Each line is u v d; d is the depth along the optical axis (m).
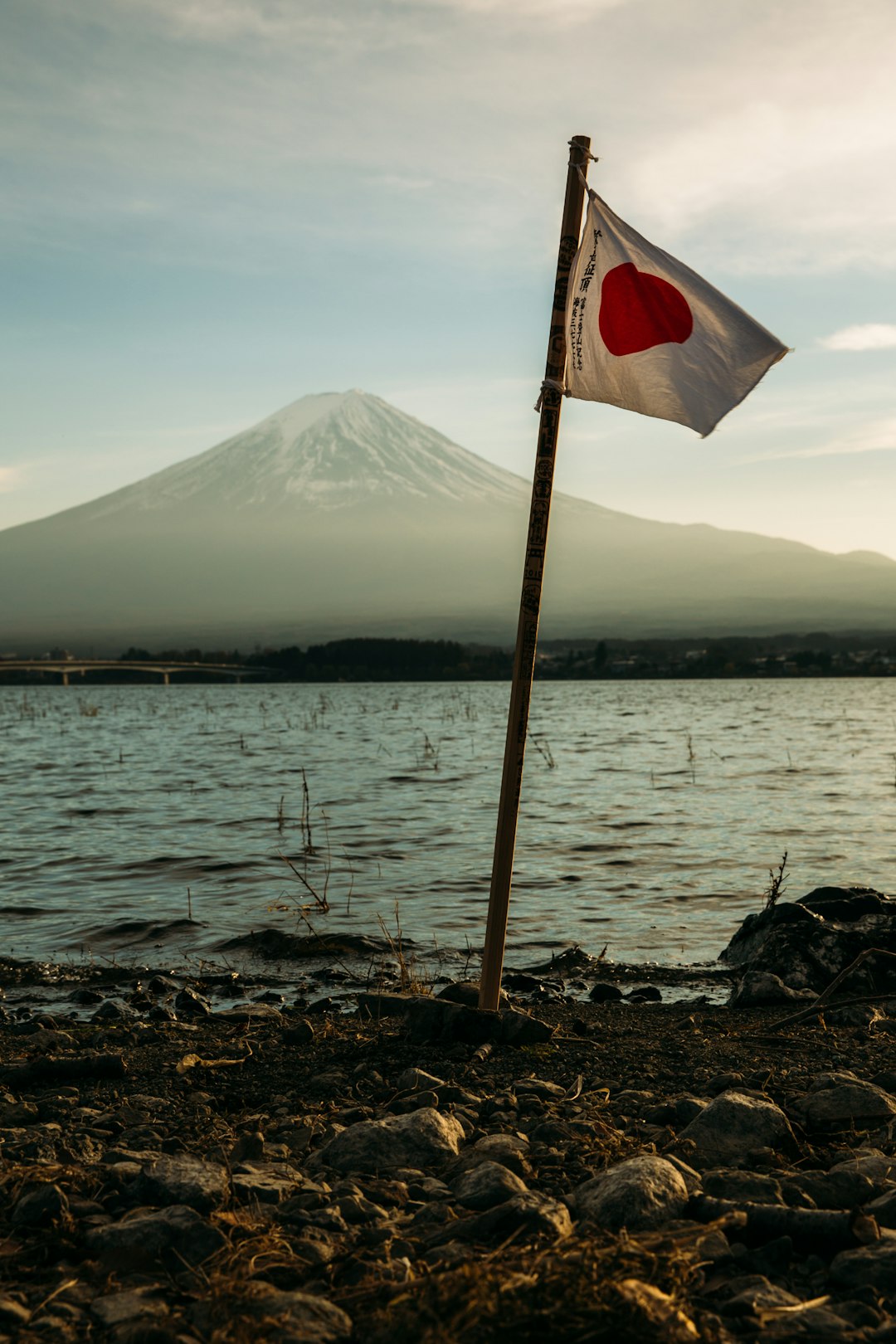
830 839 16.44
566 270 6.80
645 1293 3.23
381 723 52.88
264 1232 3.95
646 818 18.80
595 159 6.77
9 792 23.50
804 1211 3.91
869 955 9.04
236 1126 5.45
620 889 13.48
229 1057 6.96
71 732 48.09
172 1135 5.32
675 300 6.59
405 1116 5.15
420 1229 4.00
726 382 6.47
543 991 9.38
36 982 10.10
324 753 33.28
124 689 179.50
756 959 9.39
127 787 24.19
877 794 21.45
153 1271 3.71
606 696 104.69
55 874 14.62
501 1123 5.33
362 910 12.58
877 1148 4.90
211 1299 3.42
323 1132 5.32
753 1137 4.93
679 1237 3.80
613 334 6.66
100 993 9.69
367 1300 3.46
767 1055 6.70
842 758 29.94
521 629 6.82
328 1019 8.30
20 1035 8.02
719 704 78.62
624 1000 9.16
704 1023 7.82
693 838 16.73
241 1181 4.41
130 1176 4.52
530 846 16.23
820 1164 4.78
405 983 9.22
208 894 13.46
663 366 6.57
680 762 29.33
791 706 74.38
